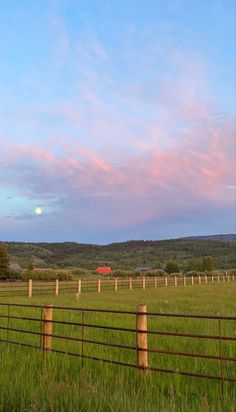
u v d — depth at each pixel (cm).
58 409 525
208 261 9956
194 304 2019
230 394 616
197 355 661
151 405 538
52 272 5631
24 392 577
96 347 951
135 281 4756
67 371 764
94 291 3472
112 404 520
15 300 2402
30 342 1055
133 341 1013
